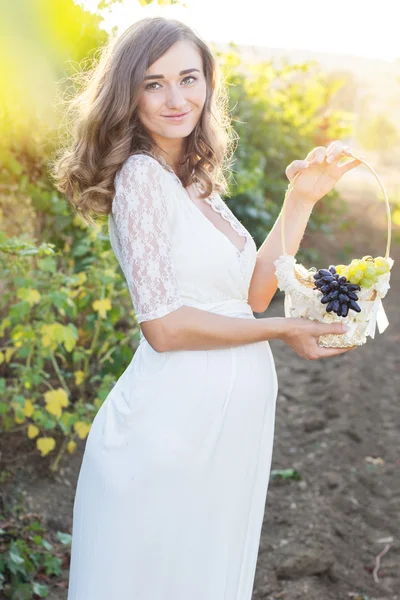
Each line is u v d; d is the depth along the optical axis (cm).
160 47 177
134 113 187
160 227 179
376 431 475
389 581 318
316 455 432
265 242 217
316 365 582
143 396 187
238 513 197
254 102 830
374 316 182
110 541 186
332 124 962
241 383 189
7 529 309
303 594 299
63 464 374
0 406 322
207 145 199
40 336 338
